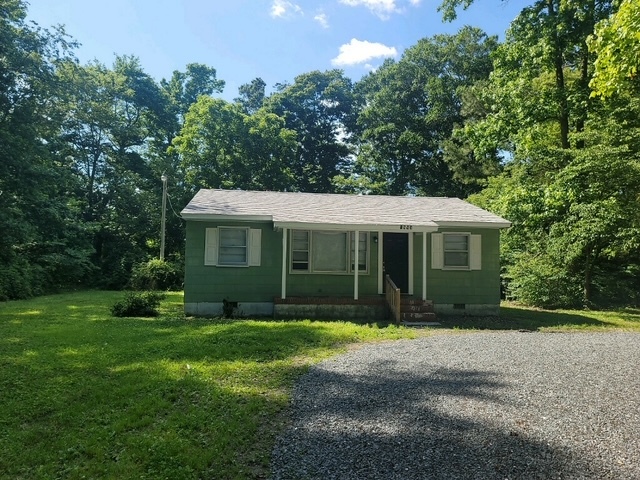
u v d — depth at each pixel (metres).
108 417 4.77
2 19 17.39
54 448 4.06
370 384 5.97
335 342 8.87
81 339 8.80
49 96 19.83
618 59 5.77
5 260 18.70
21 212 19.08
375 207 15.16
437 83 33.34
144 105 32.44
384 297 13.62
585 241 15.46
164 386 5.75
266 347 8.14
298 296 13.62
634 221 14.57
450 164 30.91
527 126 17.89
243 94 48.12
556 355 7.65
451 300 14.09
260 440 4.23
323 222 12.91
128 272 26.38
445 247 14.20
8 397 5.44
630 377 6.21
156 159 31.89
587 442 4.09
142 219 29.16
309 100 44.22
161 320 11.90
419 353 7.86
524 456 3.81
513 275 17.47
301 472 3.60
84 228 24.88
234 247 13.58
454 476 3.49
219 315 13.29
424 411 4.90
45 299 18.17
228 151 32.38
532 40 17.66
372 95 41.84
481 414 4.79
